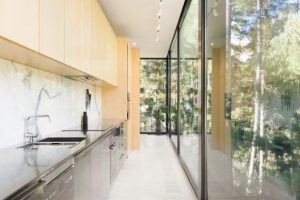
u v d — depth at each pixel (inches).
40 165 59.0
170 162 230.2
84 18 121.3
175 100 299.1
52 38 81.3
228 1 94.7
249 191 73.3
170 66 367.2
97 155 111.5
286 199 52.2
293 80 49.6
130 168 207.8
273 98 58.2
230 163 92.6
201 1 136.9
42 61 87.7
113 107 240.7
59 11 87.7
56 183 60.9
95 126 153.9
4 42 59.1
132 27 238.7
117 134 178.4
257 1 67.4
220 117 105.7
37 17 70.6
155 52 363.6
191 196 147.6
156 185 166.7
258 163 67.0
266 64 61.9
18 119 91.4
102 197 124.6
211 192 124.6
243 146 78.6
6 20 55.4
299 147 47.6
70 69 109.9
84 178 88.2
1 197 39.4
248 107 73.9
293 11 49.7
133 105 296.7
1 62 81.6
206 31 134.8
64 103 139.9
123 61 245.6
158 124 411.2
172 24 232.2
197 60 154.3
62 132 126.0
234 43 87.1
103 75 170.2
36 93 105.5
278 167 55.9
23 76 94.9
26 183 46.1
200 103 136.3
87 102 190.1
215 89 114.5
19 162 62.1
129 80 275.3
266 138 61.8
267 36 61.5
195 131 165.3
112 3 181.3
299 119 47.5
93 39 140.3
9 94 86.0
